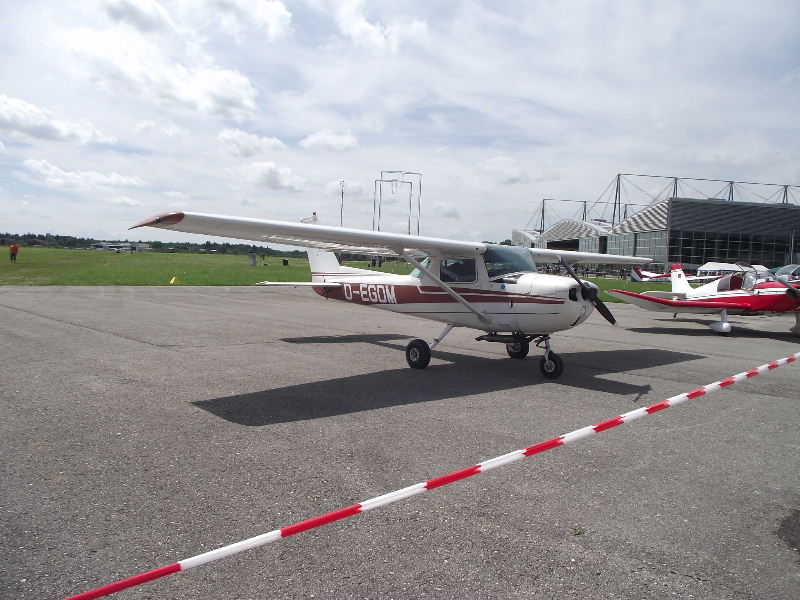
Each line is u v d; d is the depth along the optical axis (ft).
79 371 24.04
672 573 9.13
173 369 24.98
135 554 9.36
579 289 23.85
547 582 8.79
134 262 174.70
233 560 9.26
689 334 44.04
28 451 14.21
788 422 18.28
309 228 22.25
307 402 19.61
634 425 17.58
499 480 12.81
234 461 13.70
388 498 9.89
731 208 197.57
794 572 9.25
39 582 8.48
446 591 8.46
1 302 53.67
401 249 26.35
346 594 8.34
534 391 22.22
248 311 52.95
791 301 41.81
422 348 26.30
